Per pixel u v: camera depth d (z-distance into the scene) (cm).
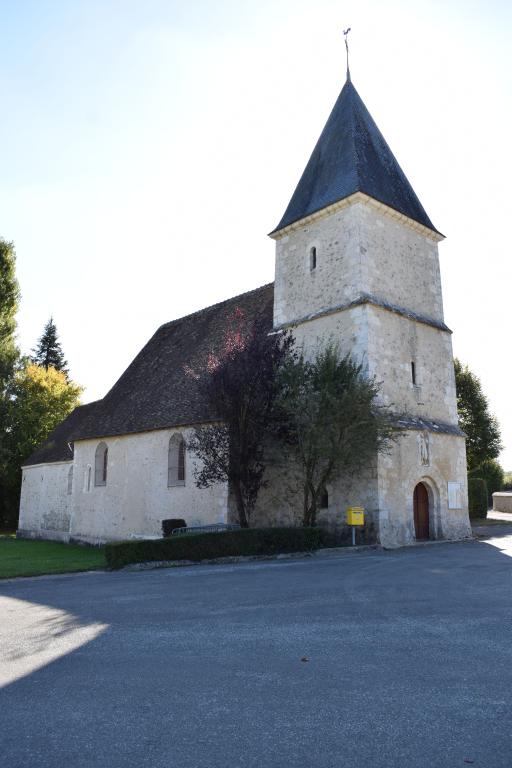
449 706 453
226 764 369
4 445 3859
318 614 777
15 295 3816
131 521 2267
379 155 2156
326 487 1825
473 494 3044
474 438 3494
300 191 2217
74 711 458
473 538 2028
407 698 470
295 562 1368
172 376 2411
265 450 1838
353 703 462
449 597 885
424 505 1930
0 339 3734
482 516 3036
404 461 1812
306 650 611
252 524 1895
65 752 389
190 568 1323
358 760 371
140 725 429
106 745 398
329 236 2016
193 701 473
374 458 1709
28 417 4059
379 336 1858
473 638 647
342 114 2203
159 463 2169
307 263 2083
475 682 505
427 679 514
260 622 738
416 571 1163
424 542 1816
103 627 734
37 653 624
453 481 2012
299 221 2108
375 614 772
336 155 2123
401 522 1752
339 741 397
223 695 485
